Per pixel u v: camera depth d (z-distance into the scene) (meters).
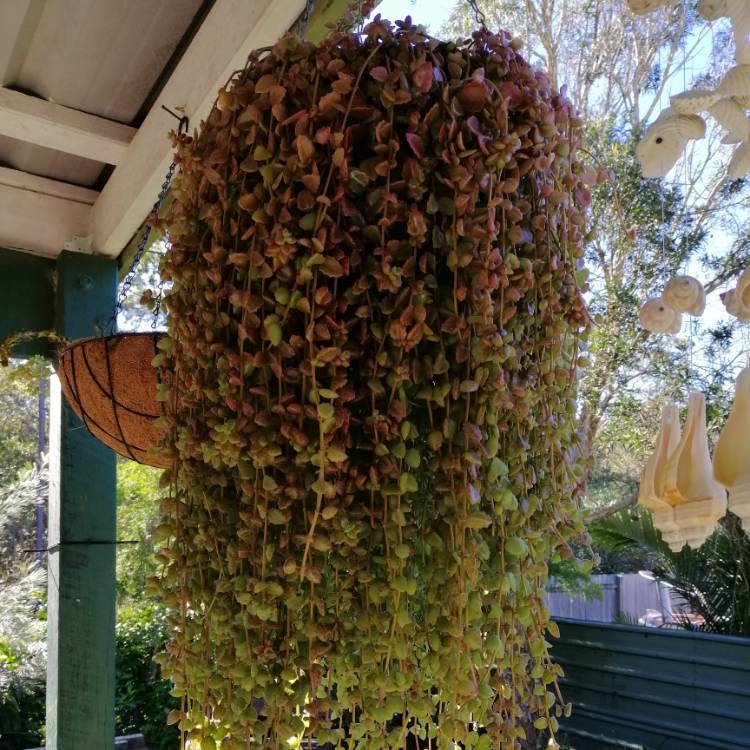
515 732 0.63
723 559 3.38
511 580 0.60
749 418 0.61
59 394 1.67
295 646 0.59
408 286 0.59
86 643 1.57
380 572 0.60
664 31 3.46
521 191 0.68
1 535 4.40
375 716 0.58
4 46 1.24
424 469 0.62
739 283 0.62
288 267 0.60
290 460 0.60
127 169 1.48
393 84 0.59
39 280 1.76
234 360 0.61
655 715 3.19
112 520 1.64
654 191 3.29
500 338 0.58
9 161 1.67
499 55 0.65
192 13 1.16
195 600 0.65
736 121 0.63
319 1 0.88
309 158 0.59
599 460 3.75
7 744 3.78
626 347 3.20
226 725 0.60
